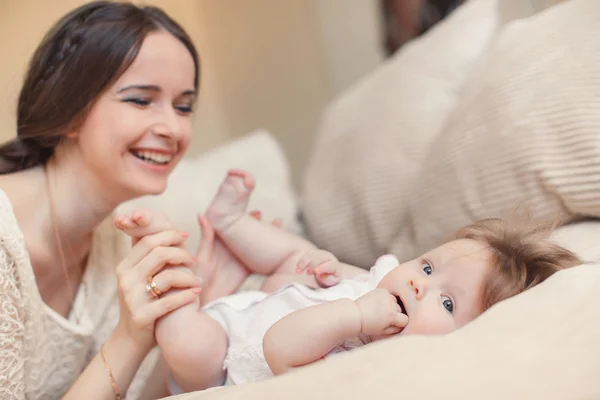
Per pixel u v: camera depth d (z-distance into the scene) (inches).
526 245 34.0
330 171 68.4
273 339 30.6
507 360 22.1
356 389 21.9
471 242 34.8
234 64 101.6
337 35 103.4
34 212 43.3
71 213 44.7
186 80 44.6
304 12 105.0
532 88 45.4
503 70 49.6
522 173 43.6
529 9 63.4
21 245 38.0
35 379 42.1
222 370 35.2
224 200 43.9
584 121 40.5
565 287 27.4
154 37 42.6
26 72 45.5
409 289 32.5
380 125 64.2
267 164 76.1
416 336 25.7
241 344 34.4
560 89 43.1
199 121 98.1
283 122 106.7
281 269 43.1
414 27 90.7
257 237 43.2
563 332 23.7
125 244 50.8
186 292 35.6
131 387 46.1
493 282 31.7
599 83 41.4
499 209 45.4
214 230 44.0
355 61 102.7
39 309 40.8
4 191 41.9
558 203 41.8
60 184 44.4
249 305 37.3
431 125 59.7
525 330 24.3
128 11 43.5
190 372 34.9
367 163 62.6
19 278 38.5
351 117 71.0
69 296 47.7
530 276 32.2
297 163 106.9
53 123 42.1
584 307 25.2
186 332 34.7
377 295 31.4
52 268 44.7
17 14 69.6
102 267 49.3
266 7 103.7
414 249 54.1
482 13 64.7
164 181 45.3
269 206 70.9
